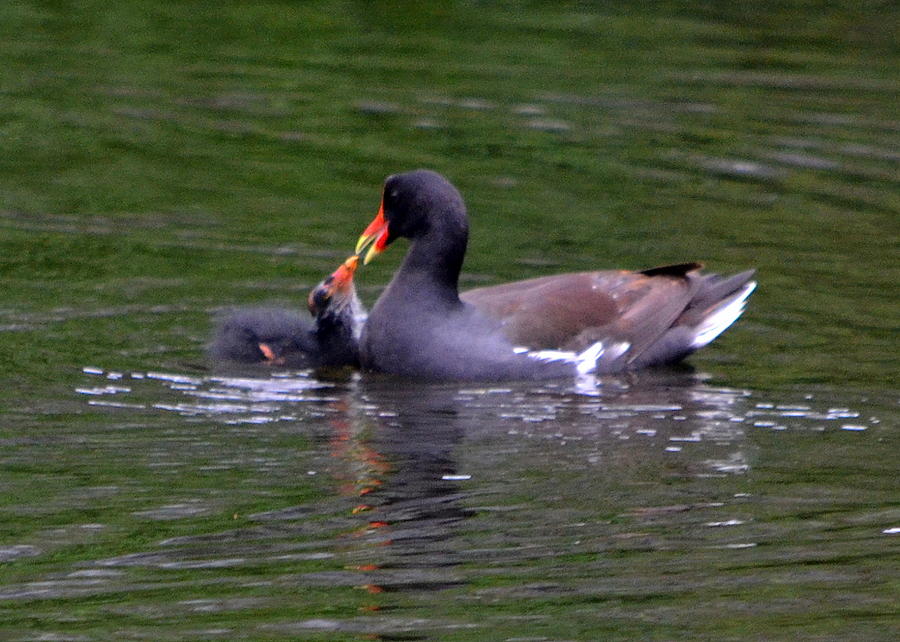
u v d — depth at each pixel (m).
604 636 8.66
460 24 27.53
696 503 10.68
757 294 15.88
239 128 21.66
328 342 14.43
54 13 27.58
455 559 9.71
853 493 10.84
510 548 9.88
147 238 17.36
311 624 8.80
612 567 9.59
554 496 10.80
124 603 9.06
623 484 11.02
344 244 17.42
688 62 25.14
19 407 12.54
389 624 8.80
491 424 12.48
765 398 13.11
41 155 20.28
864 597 9.15
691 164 20.42
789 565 9.60
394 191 14.33
